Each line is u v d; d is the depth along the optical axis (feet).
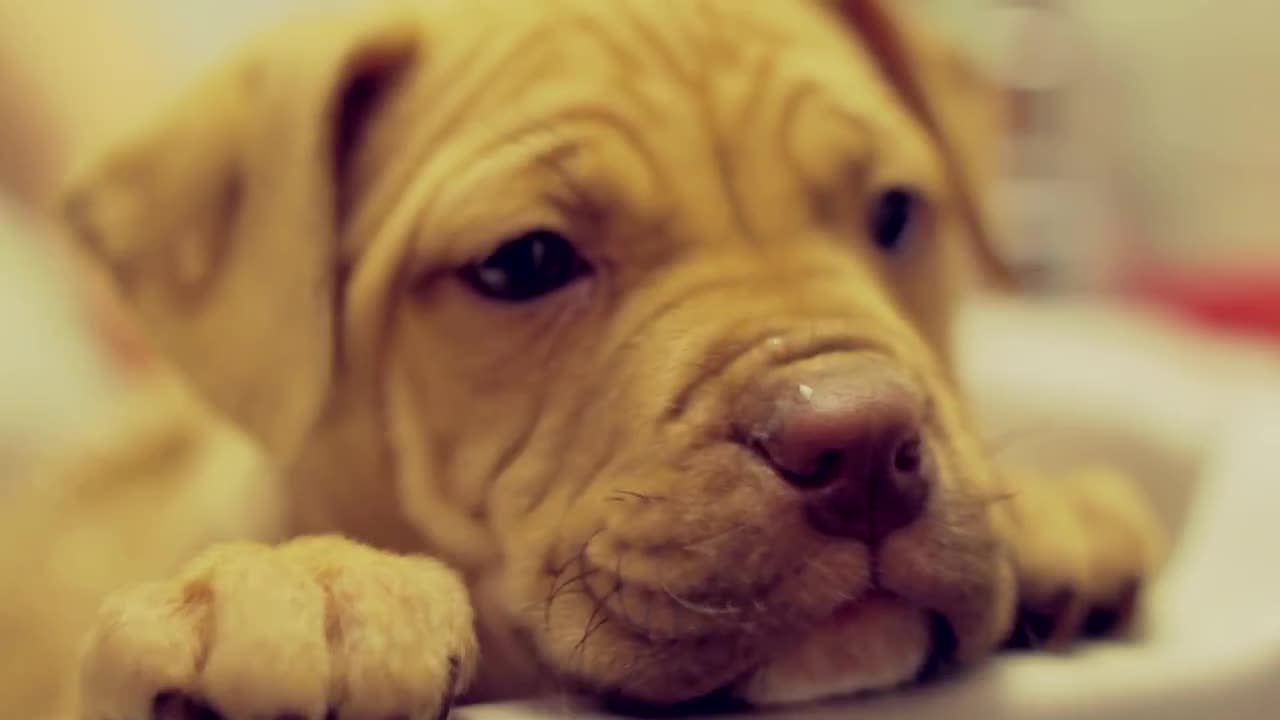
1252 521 1.12
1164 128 2.60
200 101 1.19
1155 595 1.07
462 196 1.12
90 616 1.32
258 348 1.14
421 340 1.15
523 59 1.16
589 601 1.03
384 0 1.28
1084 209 2.45
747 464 0.99
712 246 1.11
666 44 1.17
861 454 0.96
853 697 0.96
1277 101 2.51
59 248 2.09
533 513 1.09
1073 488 1.12
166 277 1.18
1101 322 1.89
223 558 0.92
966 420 1.12
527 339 1.12
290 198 1.14
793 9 1.26
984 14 2.42
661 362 1.06
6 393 1.88
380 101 1.20
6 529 1.49
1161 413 1.39
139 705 0.87
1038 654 1.00
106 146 1.24
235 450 1.34
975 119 1.36
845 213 1.17
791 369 1.01
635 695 1.01
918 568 0.98
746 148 1.14
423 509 1.15
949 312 1.28
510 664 1.10
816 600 0.97
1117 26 2.60
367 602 0.89
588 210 1.11
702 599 0.99
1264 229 2.54
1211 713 0.94
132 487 1.43
